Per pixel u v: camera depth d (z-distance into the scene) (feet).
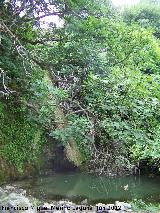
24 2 34.17
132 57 39.47
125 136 30.25
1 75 33.47
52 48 37.09
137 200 30.86
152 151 36.68
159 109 32.30
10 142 36.04
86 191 33.53
